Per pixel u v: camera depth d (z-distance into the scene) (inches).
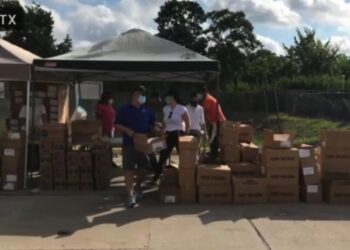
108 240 297.4
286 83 1797.5
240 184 387.2
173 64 414.6
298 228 320.8
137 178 402.6
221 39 2928.2
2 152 429.4
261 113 1596.9
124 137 383.9
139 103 385.7
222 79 2805.1
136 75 619.2
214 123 521.3
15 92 519.2
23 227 323.3
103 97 513.0
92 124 449.4
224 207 377.1
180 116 444.5
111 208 373.4
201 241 294.8
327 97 1392.7
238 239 298.5
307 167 393.4
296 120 1346.0
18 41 2199.8
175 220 339.6
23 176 438.0
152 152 380.2
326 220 340.5
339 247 284.4
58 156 431.8
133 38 456.1
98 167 434.3
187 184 389.4
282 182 391.2
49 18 2311.8
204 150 551.8
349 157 399.2
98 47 449.1
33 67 425.1
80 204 385.4
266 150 392.2
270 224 329.4
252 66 2728.8
